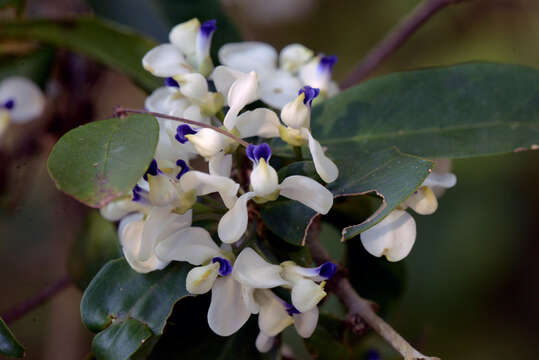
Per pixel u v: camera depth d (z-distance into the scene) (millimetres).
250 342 309
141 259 282
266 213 292
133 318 291
